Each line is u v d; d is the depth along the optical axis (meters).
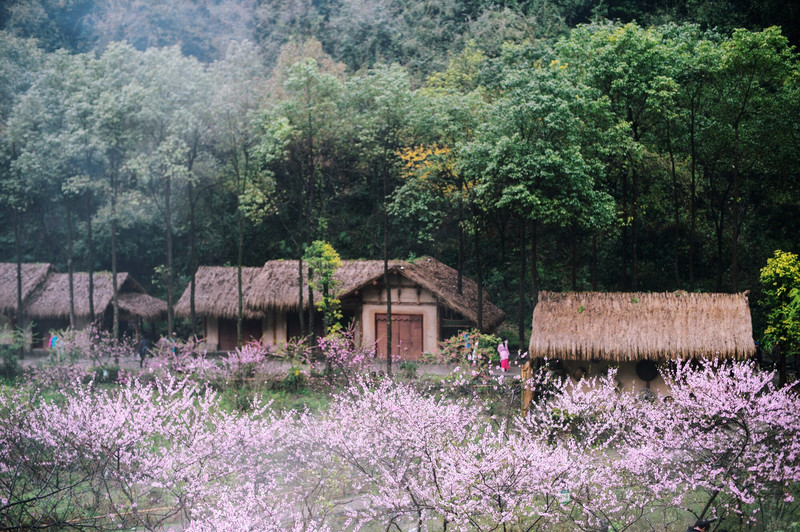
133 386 27.02
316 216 42.47
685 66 28.73
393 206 32.09
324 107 30.61
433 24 49.12
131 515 15.68
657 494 15.08
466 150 28.34
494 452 14.20
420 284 32.75
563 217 28.16
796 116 29.08
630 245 37.66
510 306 39.34
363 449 15.95
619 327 23.17
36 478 16.83
